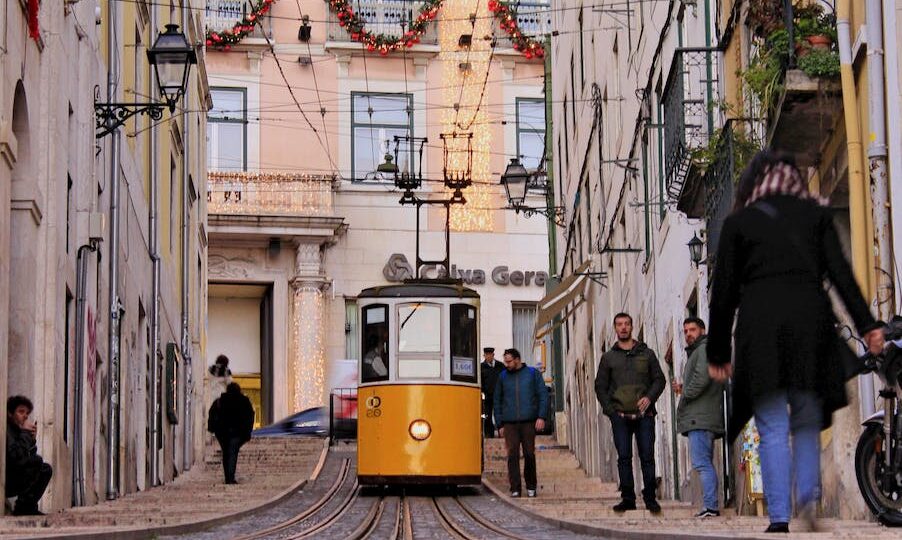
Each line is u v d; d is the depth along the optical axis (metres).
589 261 37.78
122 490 28.41
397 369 30.03
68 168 23.16
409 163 59.91
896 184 14.77
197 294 44.62
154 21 35.03
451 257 59.50
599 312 39.69
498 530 18.70
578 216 45.75
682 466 26.19
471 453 30.06
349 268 58.66
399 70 60.28
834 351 9.15
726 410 21.31
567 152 49.47
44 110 21.36
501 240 59.94
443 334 30.20
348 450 43.75
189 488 30.58
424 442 29.70
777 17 17.08
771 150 9.59
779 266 9.19
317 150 59.38
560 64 51.84
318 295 57.81
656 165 28.72
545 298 40.12
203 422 43.78
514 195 44.03
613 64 36.41
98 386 26.27
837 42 16.41
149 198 33.53
